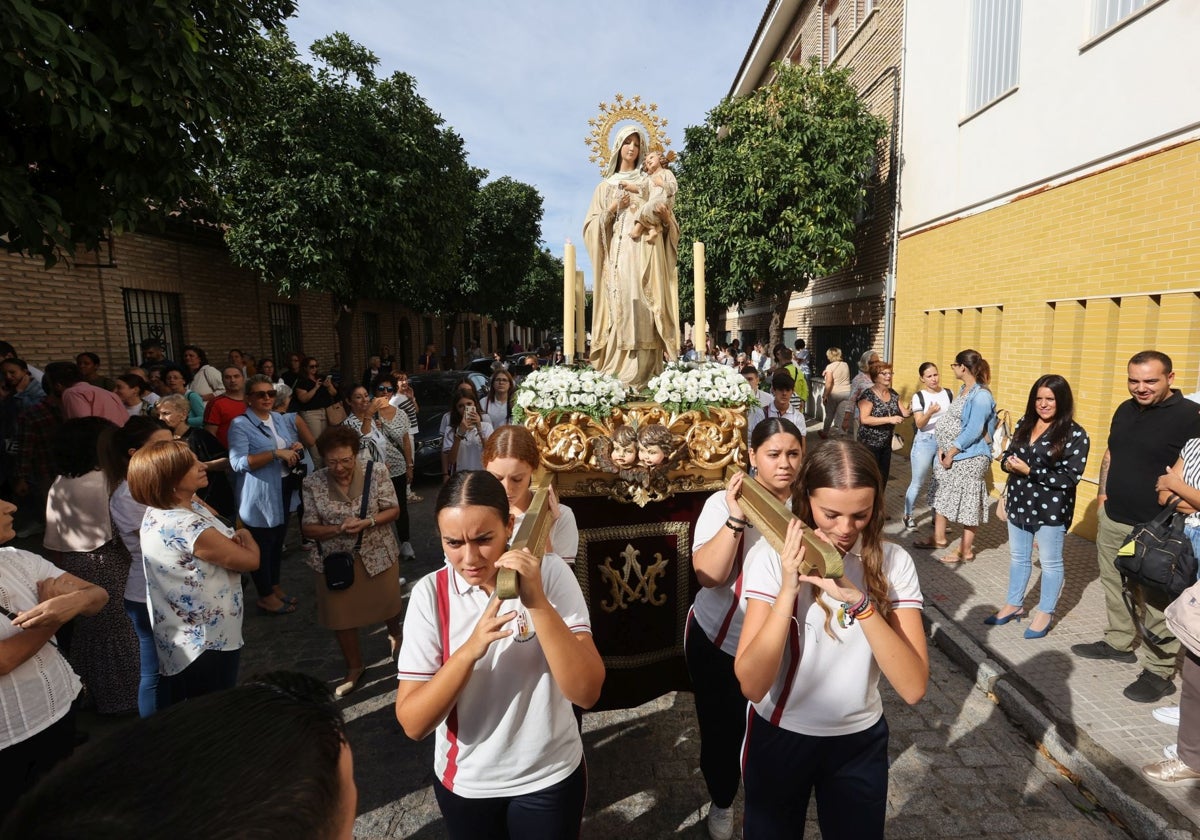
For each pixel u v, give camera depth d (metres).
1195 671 2.55
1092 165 5.86
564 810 1.76
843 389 9.45
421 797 2.98
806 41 14.61
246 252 10.65
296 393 9.00
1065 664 3.81
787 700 1.80
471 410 5.98
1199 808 2.65
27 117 3.88
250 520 4.91
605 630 3.26
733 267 12.01
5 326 8.02
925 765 3.09
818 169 10.90
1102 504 3.85
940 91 8.74
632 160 4.25
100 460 3.35
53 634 2.18
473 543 1.62
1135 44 5.31
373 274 11.98
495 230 22.88
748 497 2.25
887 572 1.83
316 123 10.75
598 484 3.22
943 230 8.70
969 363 5.45
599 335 4.38
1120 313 5.55
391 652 4.39
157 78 4.30
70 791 0.56
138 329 10.25
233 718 0.67
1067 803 2.83
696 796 2.94
